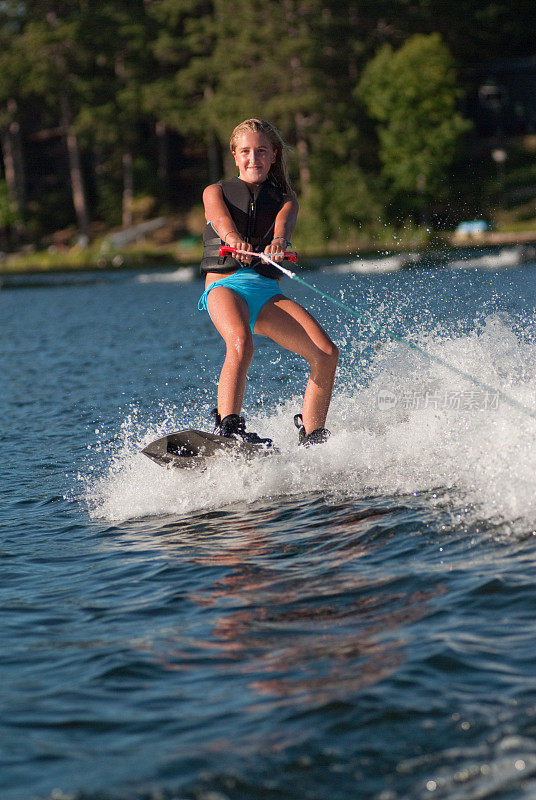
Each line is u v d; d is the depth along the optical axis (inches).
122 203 5846.5
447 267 2898.6
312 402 499.8
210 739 231.6
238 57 4916.3
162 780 214.7
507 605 297.7
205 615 316.2
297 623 301.1
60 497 510.9
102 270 4795.8
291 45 4660.4
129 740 234.8
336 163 4904.0
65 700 259.9
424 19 5182.1
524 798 198.8
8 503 507.5
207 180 5871.1
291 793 207.2
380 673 258.5
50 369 1216.2
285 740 228.1
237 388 474.0
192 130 5374.0
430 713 234.8
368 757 218.1
